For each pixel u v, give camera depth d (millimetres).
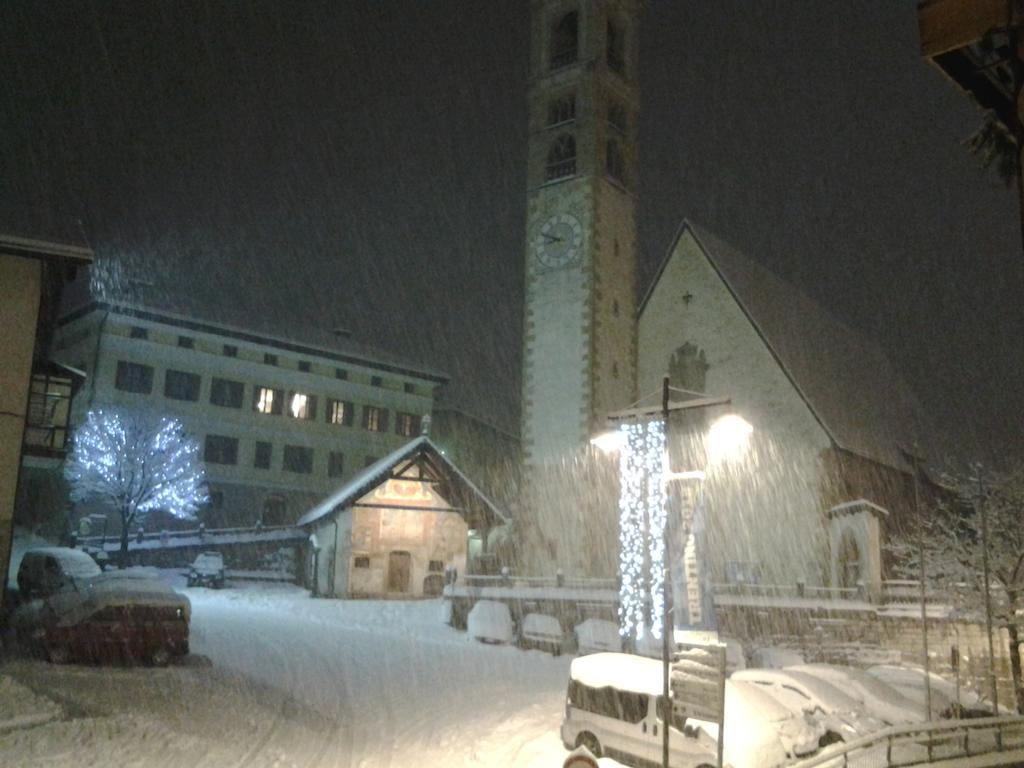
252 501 61062
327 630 33000
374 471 47719
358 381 68188
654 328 48312
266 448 62344
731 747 14188
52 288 25000
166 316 58156
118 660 22188
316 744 16250
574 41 49625
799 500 42188
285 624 33625
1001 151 12602
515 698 22594
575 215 45688
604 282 45250
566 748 16734
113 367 56375
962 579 29344
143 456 51094
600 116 46562
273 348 63531
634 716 15352
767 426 44156
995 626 27656
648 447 21000
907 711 19031
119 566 47562
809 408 43250
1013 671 26141
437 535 47156
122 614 22469
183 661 23609
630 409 21531
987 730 17375
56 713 15492
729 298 46531
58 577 28344
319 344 65938
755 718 15078
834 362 53531
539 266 46344
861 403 51875
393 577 45844
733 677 19219
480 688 23859
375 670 25375
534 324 45938
